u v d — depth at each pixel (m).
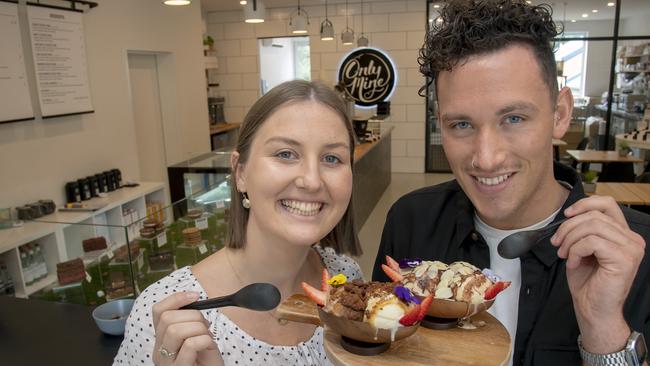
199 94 6.55
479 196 0.93
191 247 2.52
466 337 0.82
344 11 8.34
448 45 0.86
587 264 0.85
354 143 1.03
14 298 1.97
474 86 0.84
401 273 0.95
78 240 2.31
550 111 0.87
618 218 0.80
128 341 1.01
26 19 3.72
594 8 7.57
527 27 0.83
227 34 8.81
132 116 5.07
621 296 0.80
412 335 0.82
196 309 0.78
